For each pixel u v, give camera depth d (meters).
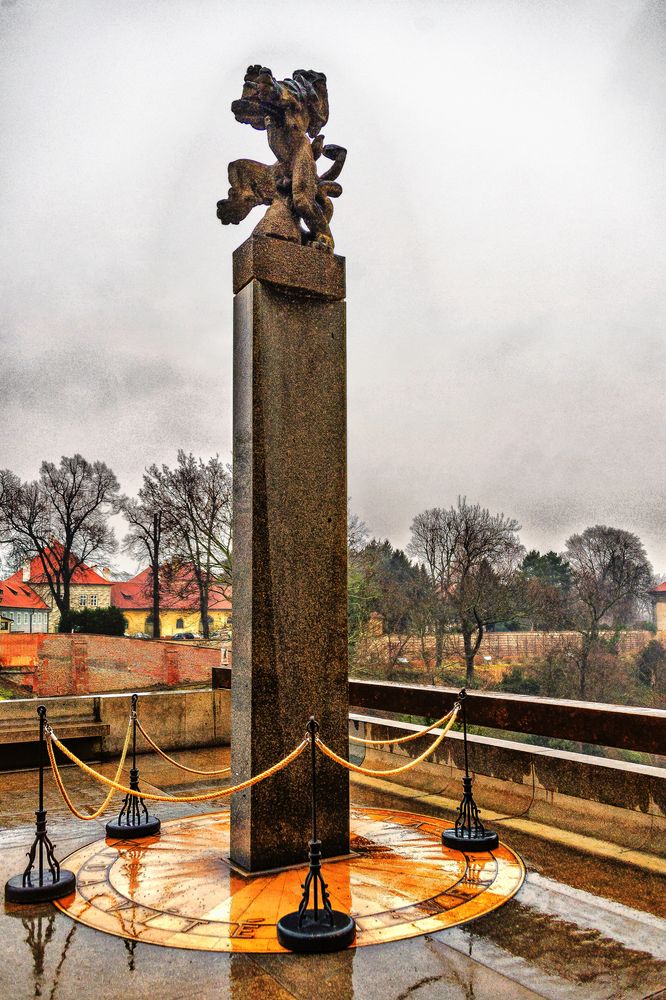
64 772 9.55
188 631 48.50
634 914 4.88
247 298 6.17
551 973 4.08
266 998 3.81
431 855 6.06
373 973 4.07
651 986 3.94
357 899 5.11
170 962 4.21
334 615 6.21
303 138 6.46
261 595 5.91
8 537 49.81
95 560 50.72
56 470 50.19
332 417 6.36
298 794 5.89
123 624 49.00
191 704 10.77
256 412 6.03
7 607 48.62
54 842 6.56
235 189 6.37
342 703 6.16
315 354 6.33
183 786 9.02
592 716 6.82
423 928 4.65
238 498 6.17
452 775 8.29
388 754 9.20
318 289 6.36
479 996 3.83
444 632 45.03
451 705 8.34
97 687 34.97
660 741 6.26
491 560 48.00
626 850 6.20
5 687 35.09
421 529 52.00
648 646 45.00
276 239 6.22
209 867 5.80
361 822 7.10
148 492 50.25
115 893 5.25
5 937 4.54
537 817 7.14
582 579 47.22
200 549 49.25
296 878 5.52
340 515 6.31
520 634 44.84
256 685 5.82
